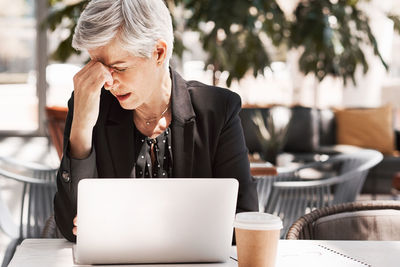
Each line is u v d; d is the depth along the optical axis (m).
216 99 1.66
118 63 1.41
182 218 1.25
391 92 6.79
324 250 1.38
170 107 1.65
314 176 4.59
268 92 7.13
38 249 1.36
